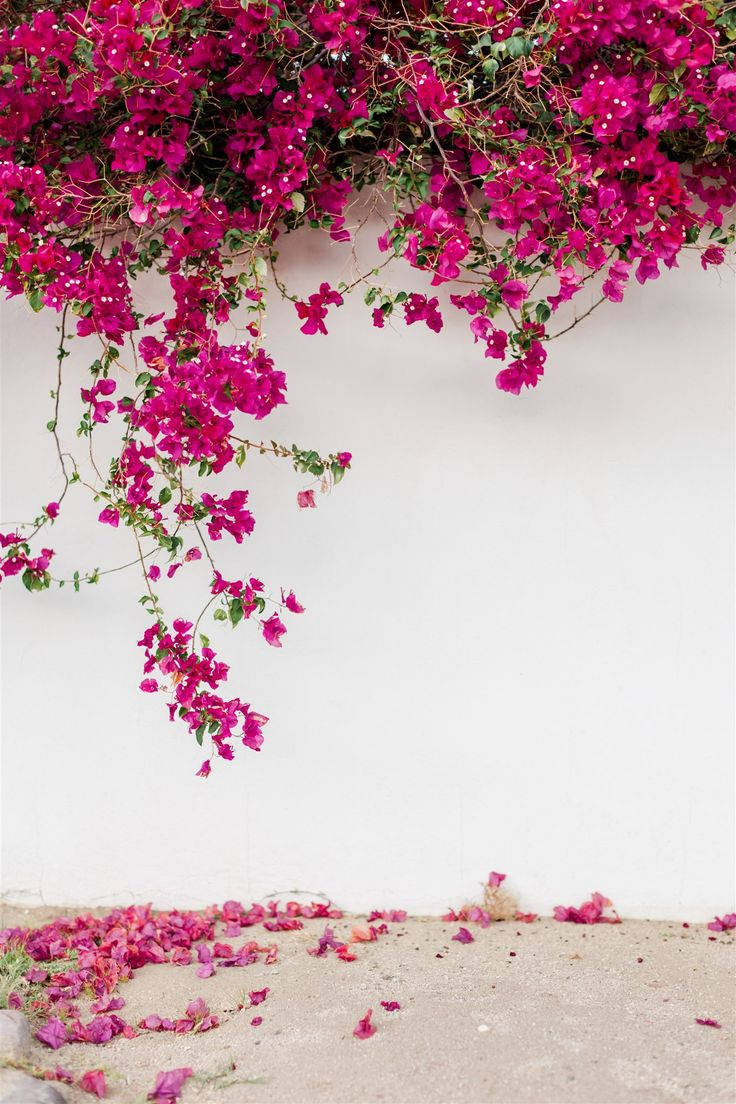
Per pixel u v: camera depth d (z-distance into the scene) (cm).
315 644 354
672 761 348
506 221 299
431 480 345
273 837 362
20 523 356
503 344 307
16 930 344
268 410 303
